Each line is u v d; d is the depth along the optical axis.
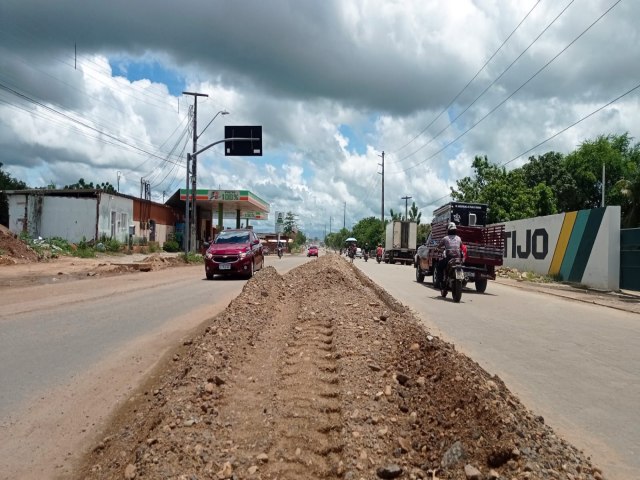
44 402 5.12
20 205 34.88
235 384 5.27
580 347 8.00
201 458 3.55
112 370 6.22
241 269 19.00
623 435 4.41
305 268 18.77
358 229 104.00
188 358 6.09
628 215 31.45
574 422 4.70
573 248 21.47
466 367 4.90
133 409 4.96
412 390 4.88
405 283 19.38
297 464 3.59
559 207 46.59
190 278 19.64
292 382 5.34
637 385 5.91
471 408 4.02
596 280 19.58
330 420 4.35
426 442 3.84
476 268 16.72
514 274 24.75
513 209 37.75
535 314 11.70
